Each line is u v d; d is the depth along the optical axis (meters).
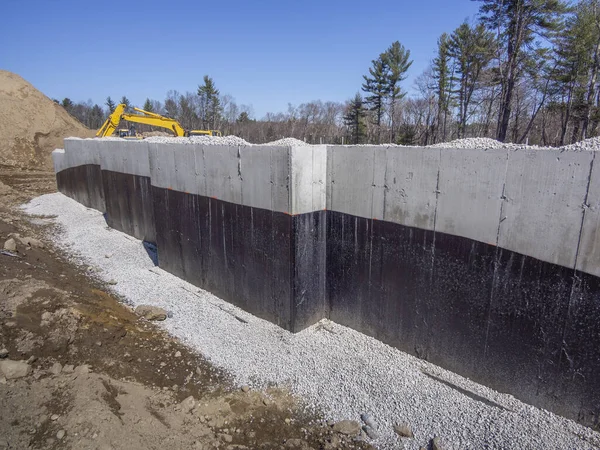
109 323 7.11
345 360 6.48
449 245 5.79
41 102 32.50
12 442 3.90
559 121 30.09
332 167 7.18
